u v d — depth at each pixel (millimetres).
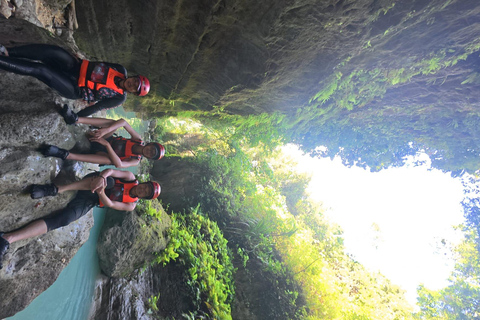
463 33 4781
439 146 8273
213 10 5012
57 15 5590
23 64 3100
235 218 12281
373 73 5988
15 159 3150
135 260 7574
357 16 4637
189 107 9898
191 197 12148
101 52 7465
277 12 4660
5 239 3109
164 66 7492
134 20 6043
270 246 11859
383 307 14078
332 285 12195
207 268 9148
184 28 5734
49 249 3979
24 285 3859
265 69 5934
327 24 4816
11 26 3537
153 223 8188
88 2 5871
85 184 3836
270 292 10266
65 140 3736
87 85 3557
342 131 8922
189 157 14062
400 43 5184
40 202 3555
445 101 6574
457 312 14602
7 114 3154
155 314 7516
